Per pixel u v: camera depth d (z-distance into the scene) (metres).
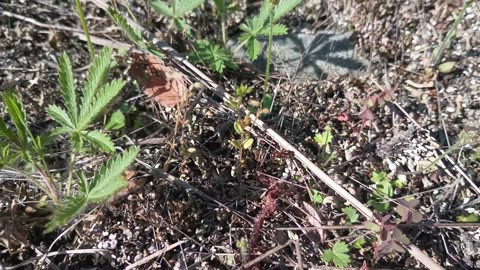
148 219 0.25
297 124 0.28
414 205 0.23
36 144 0.23
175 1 0.28
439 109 0.29
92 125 0.28
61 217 0.21
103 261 0.24
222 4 0.29
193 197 0.26
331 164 0.27
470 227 0.25
